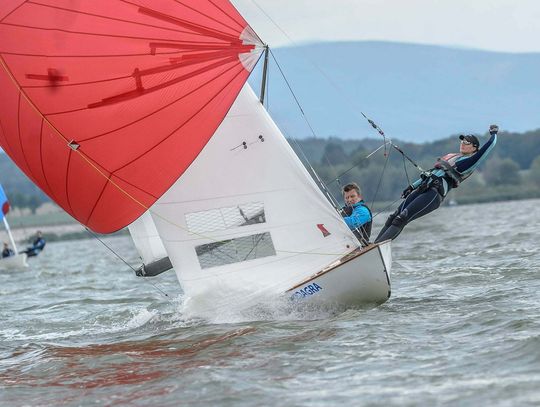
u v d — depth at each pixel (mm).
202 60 25000
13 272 76188
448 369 18672
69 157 25469
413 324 23562
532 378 17469
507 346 20000
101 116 25000
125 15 24656
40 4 24609
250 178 26188
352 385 18109
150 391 19156
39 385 20922
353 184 28234
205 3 24875
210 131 25172
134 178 25547
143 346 24406
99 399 18984
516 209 130375
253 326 25062
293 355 21078
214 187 26188
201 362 21359
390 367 19234
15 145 26094
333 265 25953
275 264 26344
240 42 25109
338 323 24422
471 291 29266
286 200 26203
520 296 26984
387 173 193125
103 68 24812
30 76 24922
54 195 26656
